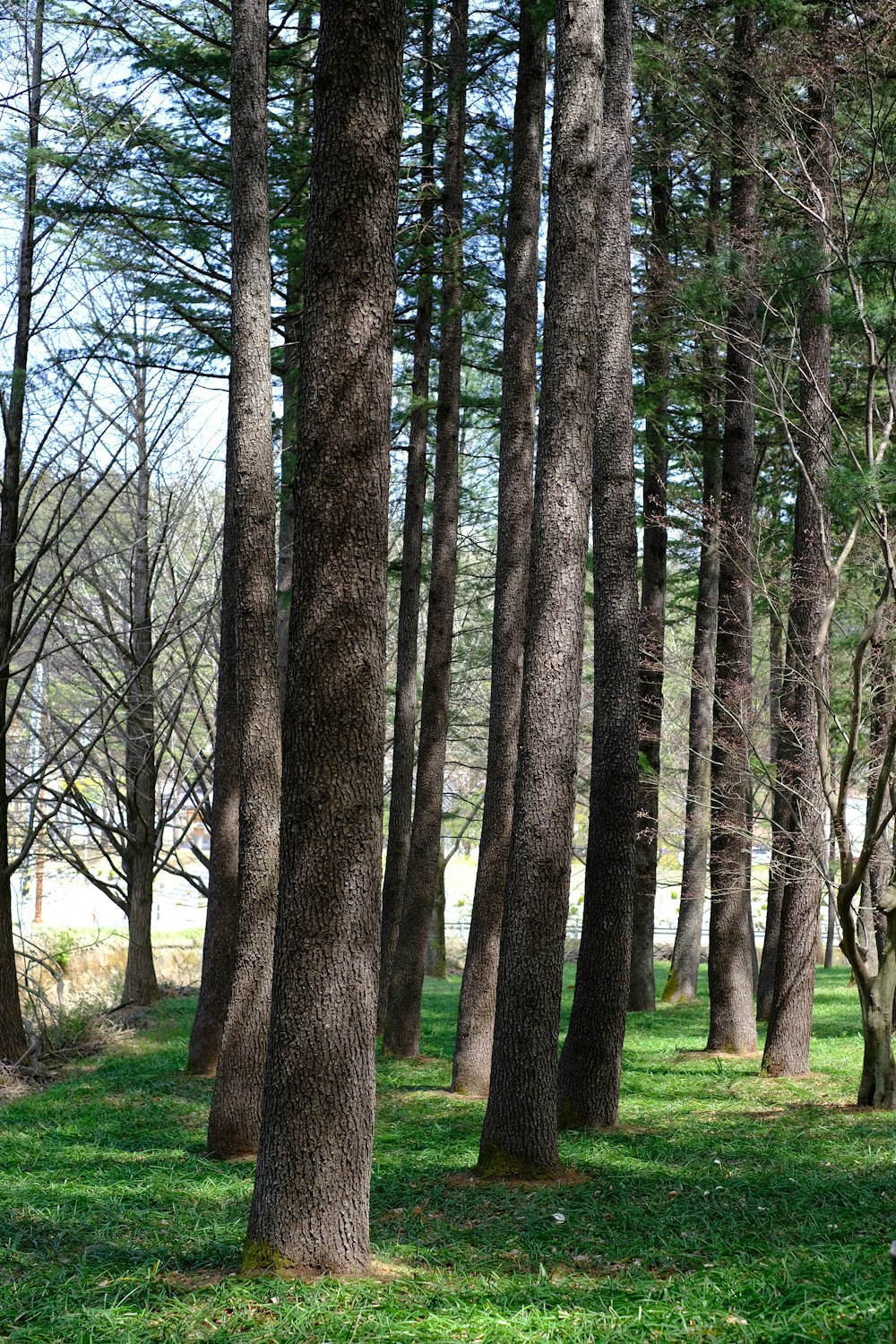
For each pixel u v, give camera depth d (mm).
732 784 14492
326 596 5543
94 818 20078
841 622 13906
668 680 24625
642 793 19734
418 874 14906
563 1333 4668
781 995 12461
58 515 15578
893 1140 8578
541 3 10875
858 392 15672
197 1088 12570
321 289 5625
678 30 13930
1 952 14562
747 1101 10938
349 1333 4645
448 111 14711
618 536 10234
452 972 32000
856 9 11398
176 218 14852
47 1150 9547
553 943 8000
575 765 8180
